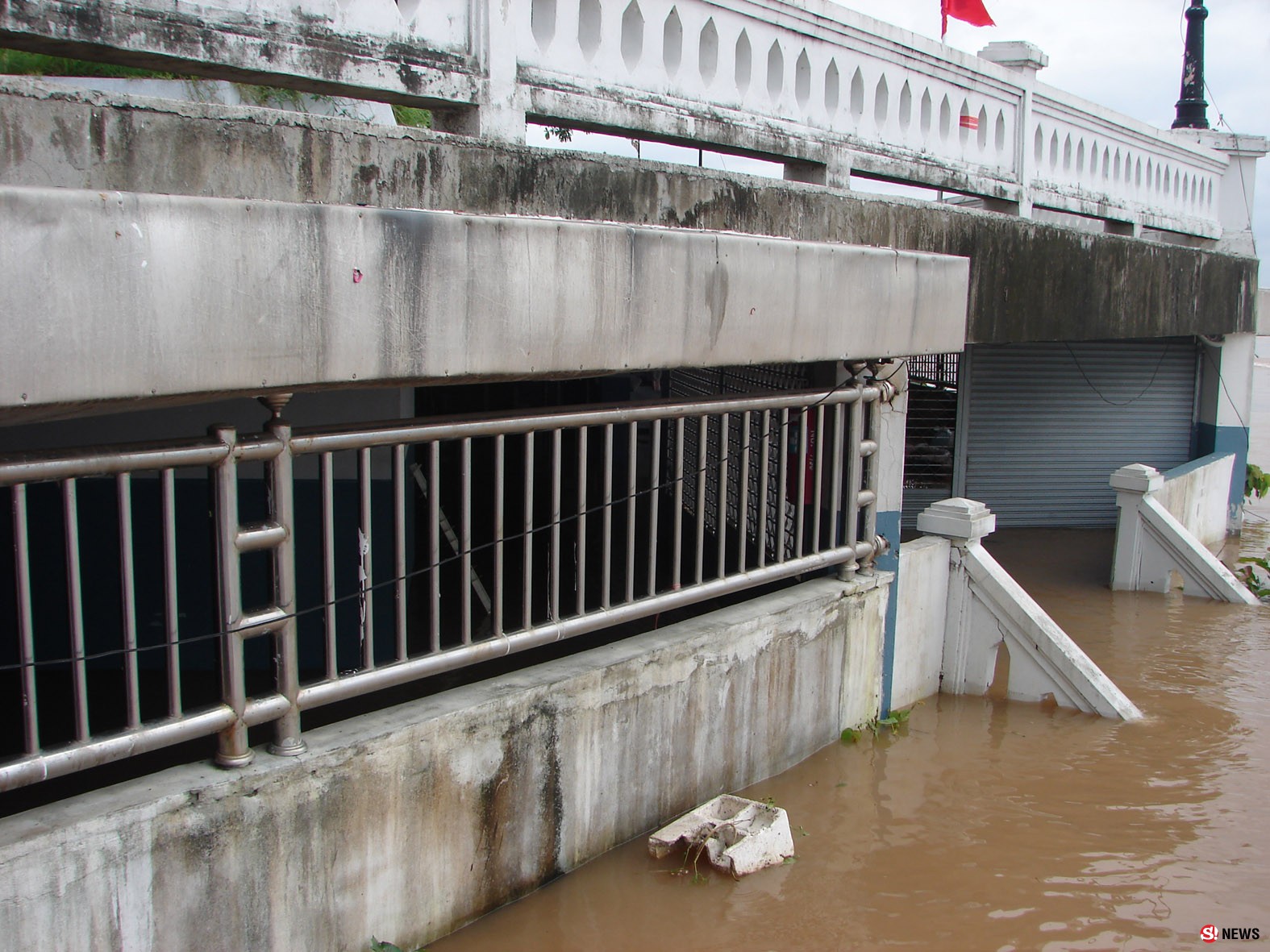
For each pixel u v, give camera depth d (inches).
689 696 164.6
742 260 157.8
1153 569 343.3
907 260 192.9
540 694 139.5
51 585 200.5
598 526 290.0
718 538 173.0
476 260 121.6
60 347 89.3
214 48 111.7
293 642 115.8
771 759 186.5
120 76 205.8
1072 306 284.0
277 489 114.1
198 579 204.2
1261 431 1083.3
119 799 102.3
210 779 108.0
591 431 328.2
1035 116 276.8
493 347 125.0
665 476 288.0
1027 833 174.9
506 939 133.8
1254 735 219.9
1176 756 208.1
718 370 262.8
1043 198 285.1
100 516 199.6
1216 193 434.3
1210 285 382.0
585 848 150.3
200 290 98.2
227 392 102.1
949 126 239.8
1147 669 264.8
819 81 198.7
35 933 94.1
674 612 232.8
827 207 194.9
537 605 238.1
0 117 97.7
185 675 204.2
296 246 105.0
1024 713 230.1
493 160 137.9
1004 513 427.2
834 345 179.6
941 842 170.1
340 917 119.0
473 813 132.8
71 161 102.7
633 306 141.7
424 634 223.3
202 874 105.8
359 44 124.8
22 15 97.8
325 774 115.4
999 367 416.5
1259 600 337.4
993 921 148.0
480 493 323.0
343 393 209.8
